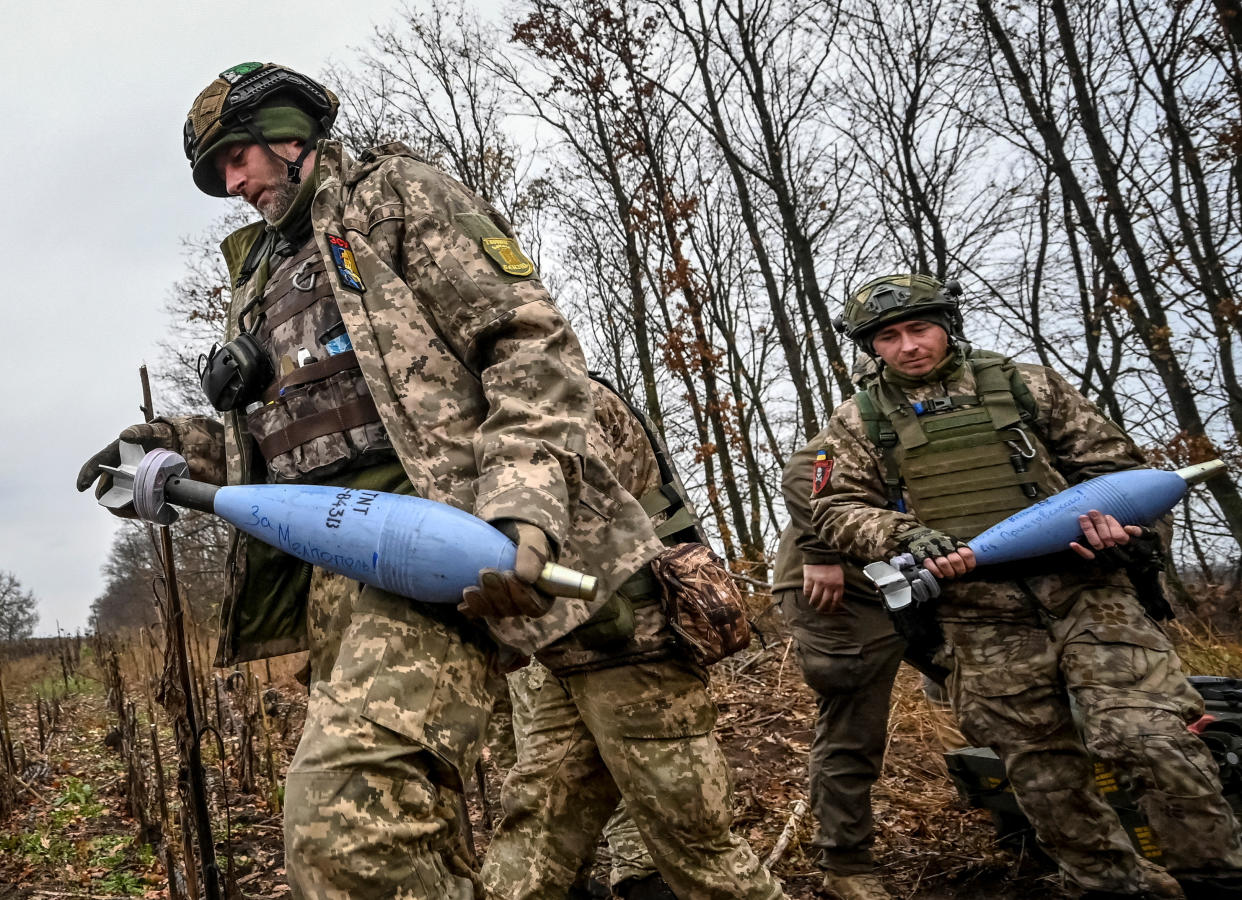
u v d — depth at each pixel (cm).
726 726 501
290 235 193
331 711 148
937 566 251
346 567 155
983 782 326
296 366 182
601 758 249
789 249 1834
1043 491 268
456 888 152
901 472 281
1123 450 270
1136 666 241
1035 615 259
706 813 219
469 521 149
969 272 1631
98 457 200
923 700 488
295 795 141
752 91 1313
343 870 137
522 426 157
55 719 785
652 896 284
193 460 209
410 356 173
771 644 638
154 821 394
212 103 190
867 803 306
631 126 1382
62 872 366
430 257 175
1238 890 223
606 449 235
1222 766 262
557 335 169
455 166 1577
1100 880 255
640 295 1491
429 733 150
